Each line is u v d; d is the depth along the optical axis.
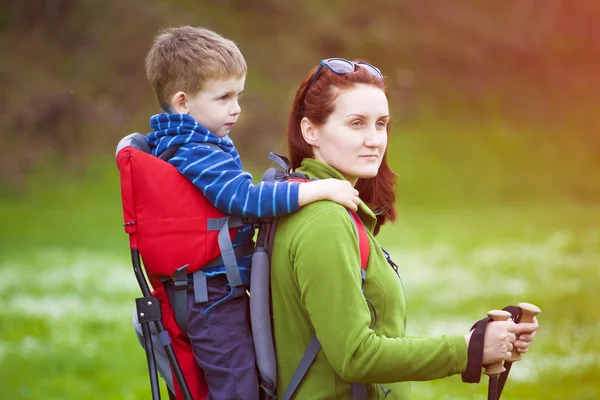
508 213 39.12
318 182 3.88
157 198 3.87
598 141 52.94
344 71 4.10
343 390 3.87
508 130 53.31
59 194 39.47
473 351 3.58
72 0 52.19
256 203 3.84
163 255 3.87
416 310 17.66
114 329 16.09
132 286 20.88
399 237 30.45
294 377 3.87
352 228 3.81
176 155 4.01
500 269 23.25
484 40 60.81
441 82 57.09
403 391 4.21
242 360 3.89
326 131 4.11
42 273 22.72
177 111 4.34
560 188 47.41
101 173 42.47
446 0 61.69
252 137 47.84
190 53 4.27
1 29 51.50
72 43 51.22
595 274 22.28
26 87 47.56
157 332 3.94
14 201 38.31
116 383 12.32
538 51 61.09
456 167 48.38
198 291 3.88
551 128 54.84
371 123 4.07
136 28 52.03
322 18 57.09
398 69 56.72
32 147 44.81
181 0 54.91
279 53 54.03
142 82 49.72
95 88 48.75
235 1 56.19
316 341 3.86
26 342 14.85
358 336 3.60
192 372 3.94
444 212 39.53
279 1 56.62
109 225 33.12
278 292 3.92
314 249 3.70
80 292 19.94
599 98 58.38
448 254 26.30
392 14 60.50
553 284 20.73
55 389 11.88
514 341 3.66
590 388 11.77
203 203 3.92
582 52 61.88
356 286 3.68
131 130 47.12
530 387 11.82
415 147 49.81
